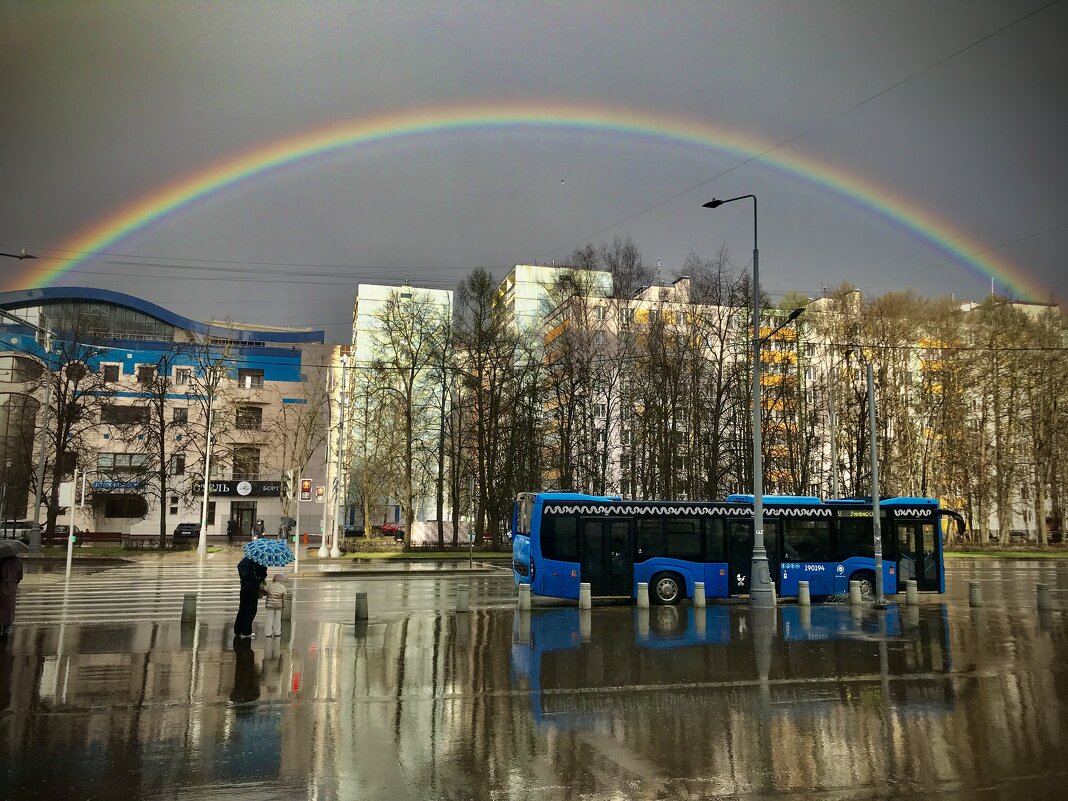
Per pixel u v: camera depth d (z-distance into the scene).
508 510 48.75
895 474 53.03
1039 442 55.78
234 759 7.46
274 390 68.12
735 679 11.51
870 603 22.86
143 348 68.31
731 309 42.78
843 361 51.19
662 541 22.83
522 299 74.81
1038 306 59.56
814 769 7.32
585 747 7.97
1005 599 24.16
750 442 42.44
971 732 8.65
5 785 6.66
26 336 65.88
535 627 17.03
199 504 66.19
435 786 6.75
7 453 59.31
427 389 55.16
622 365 44.22
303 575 32.91
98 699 9.85
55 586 25.92
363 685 10.84
